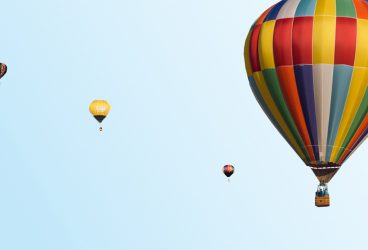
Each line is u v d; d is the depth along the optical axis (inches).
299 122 2134.6
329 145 2134.6
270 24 2143.2
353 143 2151.8
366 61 2095.2
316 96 2106.3
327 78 2095.2
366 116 2130.9
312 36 2091.5
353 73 2092.8
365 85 2103.8
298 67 2100.1
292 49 2102.6
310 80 2100.1
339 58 2086.6
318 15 2107.5
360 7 2138.3
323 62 2089.1
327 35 2087.8
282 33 2117.4
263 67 2146.9
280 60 2114.9
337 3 2128.4
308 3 2134.6
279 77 2123.5
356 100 2112.5
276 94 2140.7
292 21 2119.8
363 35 2095.2
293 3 2154.3
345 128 2130.9
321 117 2117.4
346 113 2119.8
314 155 2143.2
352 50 2087.8
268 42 2132.1
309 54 2091.5
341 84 2096.5
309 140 2138.3
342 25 2096.5
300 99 2117.4
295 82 2111.2
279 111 2154.3
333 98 2105.1
